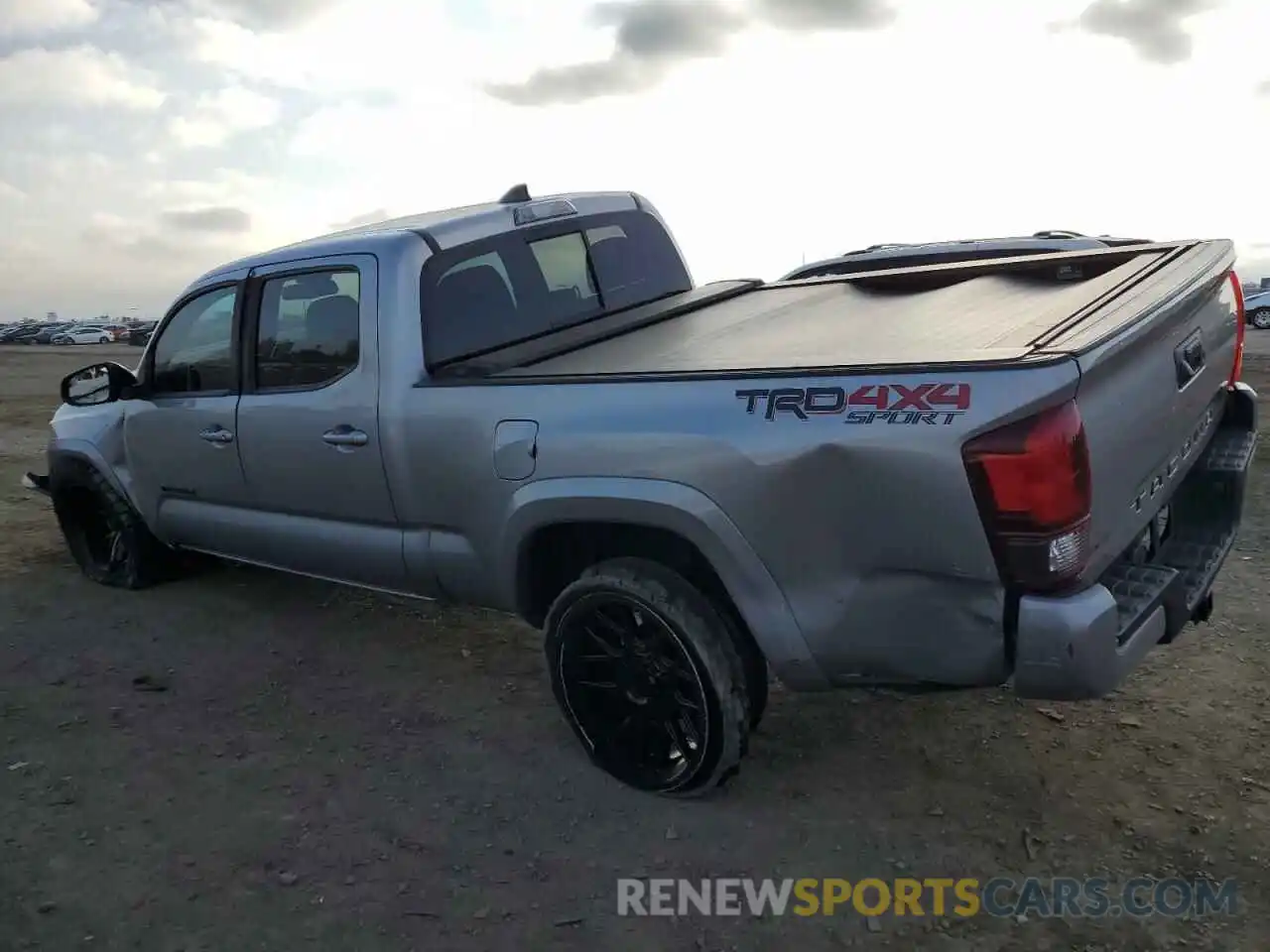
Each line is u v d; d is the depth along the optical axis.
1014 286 3.82
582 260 4.59
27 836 3.33
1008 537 2.51
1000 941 2.68
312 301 4.07
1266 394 11.73
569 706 3.54
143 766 3.79
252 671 4.62
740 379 2.92
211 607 5.42
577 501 3.21
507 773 3.65
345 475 4.00
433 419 3.64
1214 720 3.69
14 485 8.91
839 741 3.72
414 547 3.88
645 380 3.11
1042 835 3.10
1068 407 2.46
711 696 3.12
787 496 2.80
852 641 2.83
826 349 3.17
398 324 3.77
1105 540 2.68
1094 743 3.59
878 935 2.73
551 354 3.88
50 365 28.59
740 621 3.20
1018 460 2.45
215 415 4.54
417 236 3.87
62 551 6.59
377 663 4.66
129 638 5.04
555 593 3.74
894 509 2.64
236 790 3.59
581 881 3.01
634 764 3.49
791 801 3.37
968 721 3.79
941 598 2.67
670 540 3.24
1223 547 3.38
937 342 3.00
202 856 3.20
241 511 4.68
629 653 3.36
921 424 2.56
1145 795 3.26
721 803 3.38
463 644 4.86
